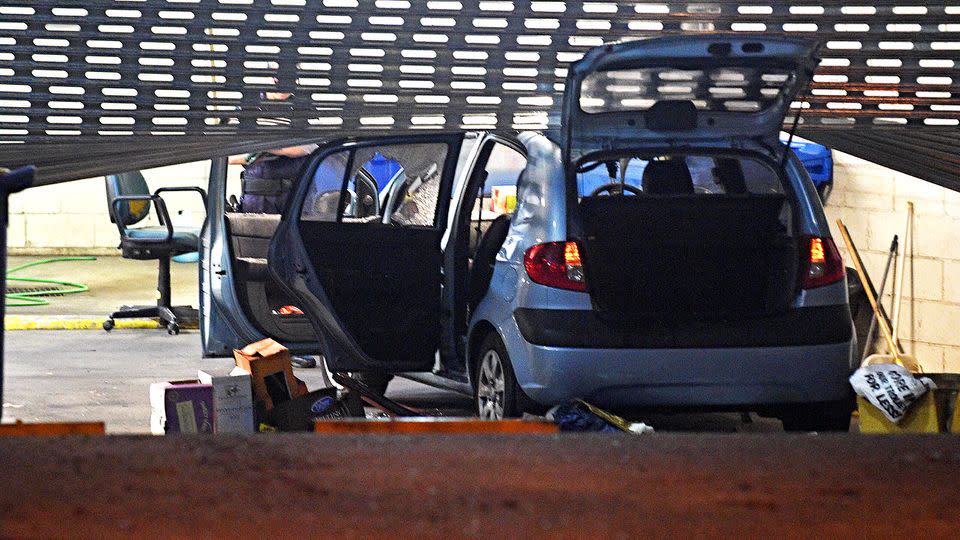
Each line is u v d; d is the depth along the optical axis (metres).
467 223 32.66
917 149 34.84
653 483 20.89
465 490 20.28
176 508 19.20
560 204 28.84
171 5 31.31
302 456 22.12
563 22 32.03
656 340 28.34
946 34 32.53
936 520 19.28
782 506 19.84
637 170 39.91
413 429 23.94
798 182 29.58
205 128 32.31
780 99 29.02
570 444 23.28
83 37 31.44
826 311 29.11
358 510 19.19
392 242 33.06
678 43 27.33
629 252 28.52
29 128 31.92
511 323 29.19
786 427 30.83
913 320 43.81
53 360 43.88
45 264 66.38
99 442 23.00
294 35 31.81
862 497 20.41
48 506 19.27
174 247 50.06
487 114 32.56
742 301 28.81
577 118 28.69
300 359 43.47
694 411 29.23
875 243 45.72
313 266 33.12
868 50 32.84
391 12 31.66
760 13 32.25
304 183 33.34
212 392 28.69
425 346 33.31
